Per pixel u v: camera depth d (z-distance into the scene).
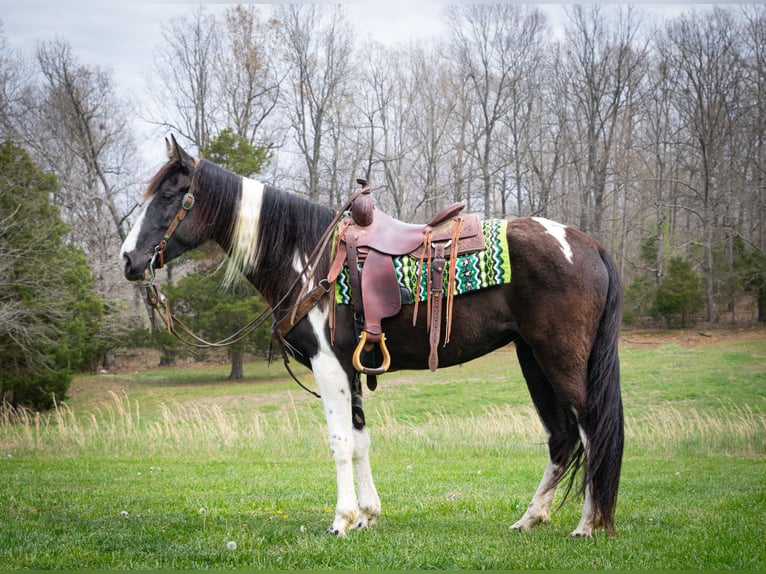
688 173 40.56
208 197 4.75
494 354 31.39
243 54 36.03
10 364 19.58
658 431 12.38
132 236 4.70
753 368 22.39
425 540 4.28
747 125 35.12
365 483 4.77
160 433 12.81
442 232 4.44
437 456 10.83
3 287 19.09
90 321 22.58
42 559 3.89
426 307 4.37
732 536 4.43
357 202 4.55
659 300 33.16
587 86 36.97
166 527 4.73
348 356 4.50
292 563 3.79
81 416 20.06
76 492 6.64
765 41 34.91
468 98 38.19
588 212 37.16
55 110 35.59
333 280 4.45
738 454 10.76
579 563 3.78
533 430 12.61
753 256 33.12
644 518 5.12
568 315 4.25
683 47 36.12
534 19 37.84
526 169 38.12
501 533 4.52
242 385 26.28
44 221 20.34
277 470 8.95
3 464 9.82
